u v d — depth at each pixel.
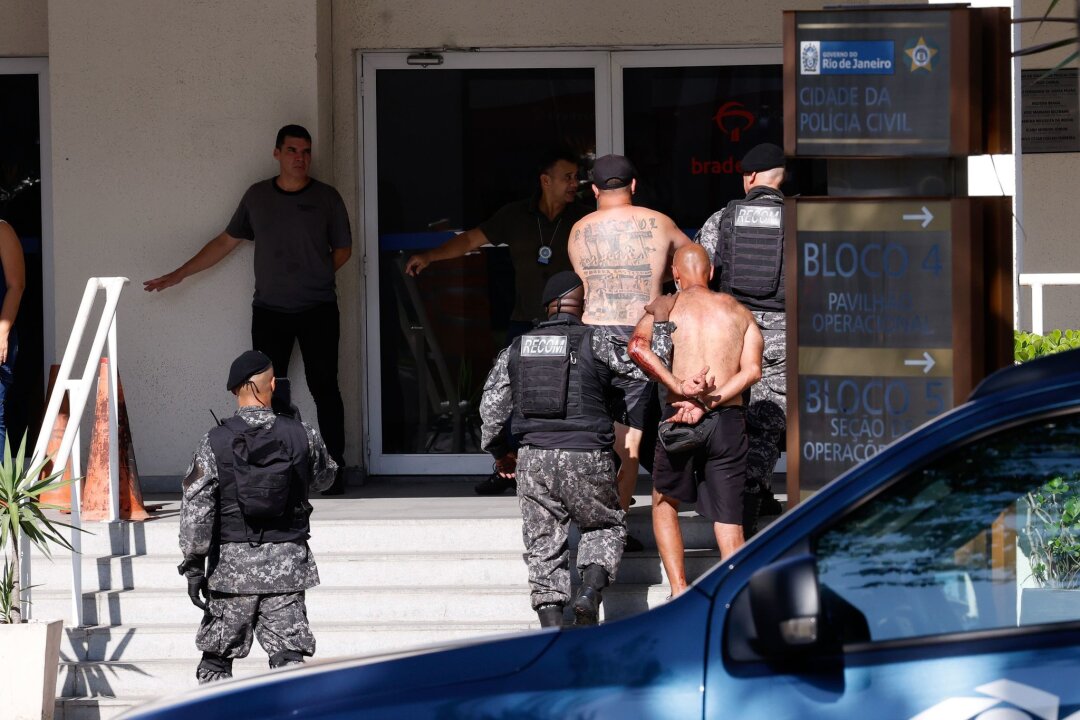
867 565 11.16
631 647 11.23
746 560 11.33
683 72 34.97
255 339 32.75
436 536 27.70
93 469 28.89
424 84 35.09
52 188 35.00
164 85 33.56
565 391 23.30
